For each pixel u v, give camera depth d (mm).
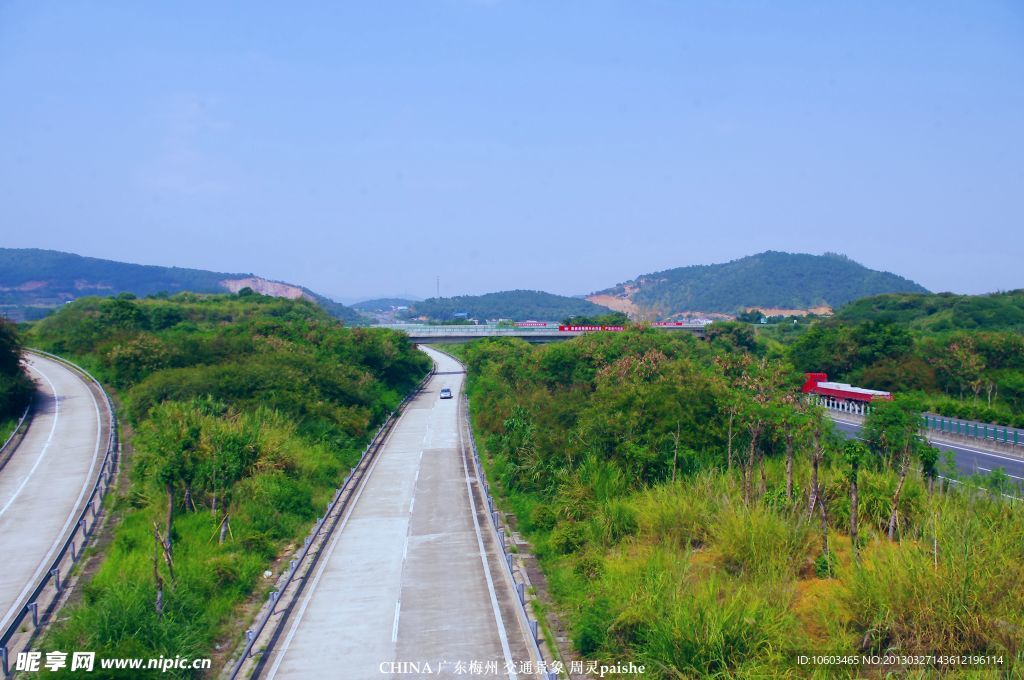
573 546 22297
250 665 15453
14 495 28656
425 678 14898
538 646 16031
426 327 103188
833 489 22750
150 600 16641
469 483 33188
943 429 45281
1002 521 17953
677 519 21719
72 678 13102
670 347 53469
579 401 36781
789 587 16875
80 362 61844
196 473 26062
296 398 39750
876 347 63969
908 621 14500
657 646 14445
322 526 25781
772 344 94188
